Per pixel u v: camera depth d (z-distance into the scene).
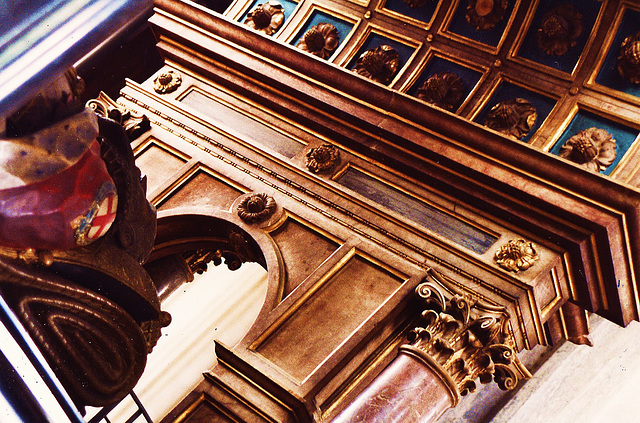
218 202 5.66
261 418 4.47
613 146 5.11
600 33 5.25
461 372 4.54
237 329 8.78
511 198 5.15
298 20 6.44
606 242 4.84
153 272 6.07
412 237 5.18
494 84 5.62
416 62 5.93
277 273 5.09
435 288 4.75
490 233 5.20
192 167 5.87
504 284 4.88
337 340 4.68
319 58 5.92
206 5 7.62
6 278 2.29
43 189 2.16
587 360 6.92
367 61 5.95
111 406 3.32
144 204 3.13
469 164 5.23
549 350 6.94
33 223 2.21
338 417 4.18
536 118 5.41
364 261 5.10
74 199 2.30
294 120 6.07
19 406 0.70
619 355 7.00
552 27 5.33
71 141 2.14
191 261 6.21
